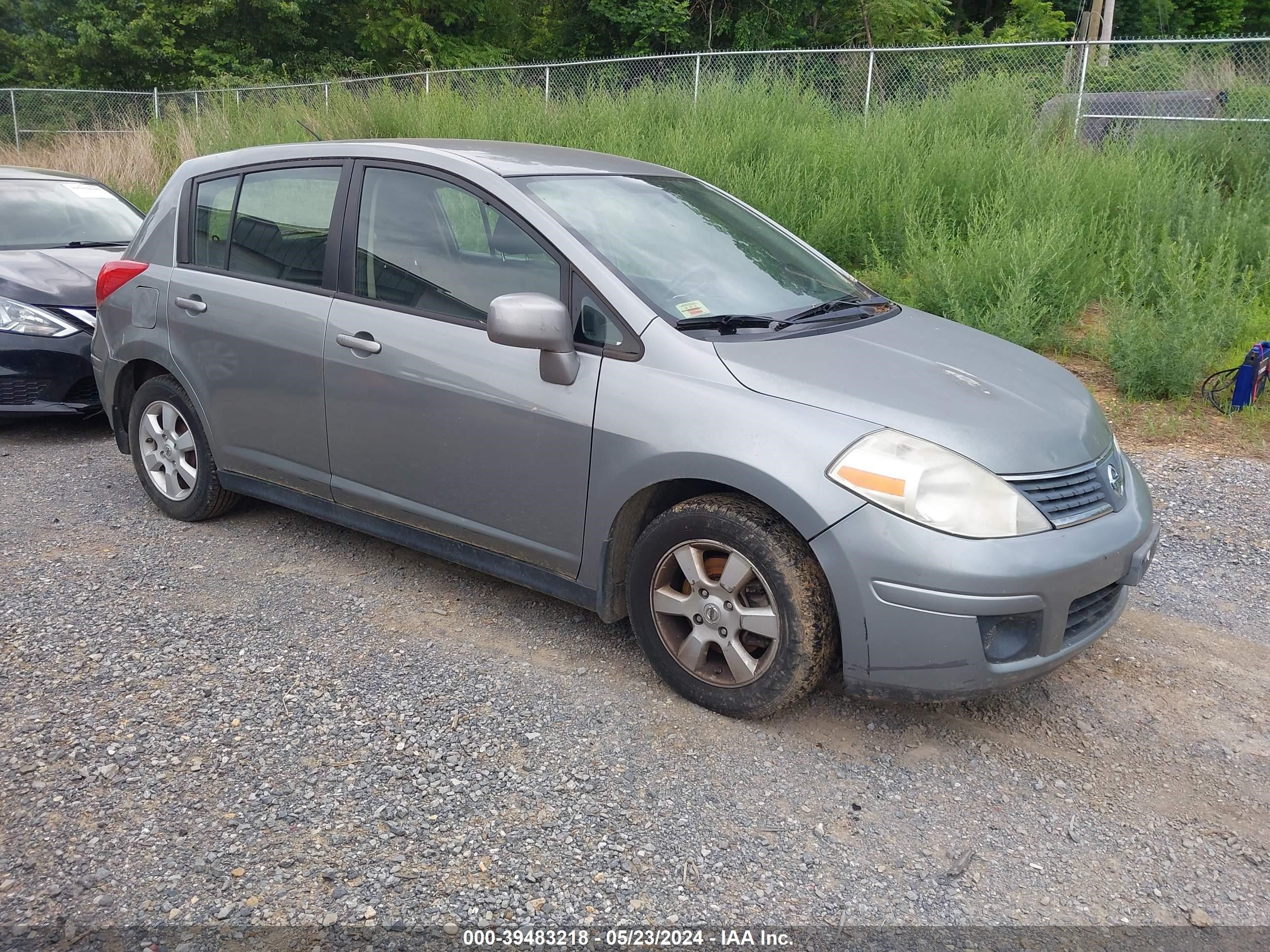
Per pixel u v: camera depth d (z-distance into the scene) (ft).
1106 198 29.89
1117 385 22.81
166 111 59.26
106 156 50.75
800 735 10.38
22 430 21.42
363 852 8.47
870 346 11.35
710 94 39.14
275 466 14.11
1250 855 8.85
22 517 15.99
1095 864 8.68
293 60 88.63
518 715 10.59
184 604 13.05
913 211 29.12
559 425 10.97
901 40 76.07
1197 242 27.45
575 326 11.13
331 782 9.39
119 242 24.30
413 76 47.67
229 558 14.52
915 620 9.27
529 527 11.56
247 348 13.91
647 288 11.17
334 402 13.02
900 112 35.83
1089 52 36.91
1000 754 10.23
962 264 25.63
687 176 14.87
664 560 10.61
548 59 84.33
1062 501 9.90
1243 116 34.24
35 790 9.17
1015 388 10.98
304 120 46.44
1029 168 31.04
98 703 10.64
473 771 9.61
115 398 16.31
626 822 8.93
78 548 14.76
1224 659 12.27
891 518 9.26
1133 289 25.08
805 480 9.50
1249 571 14.65
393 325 12.39
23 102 62.69
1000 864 8.63
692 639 10.60
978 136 33.37
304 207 13.69
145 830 8.68
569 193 12.33
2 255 21.72
